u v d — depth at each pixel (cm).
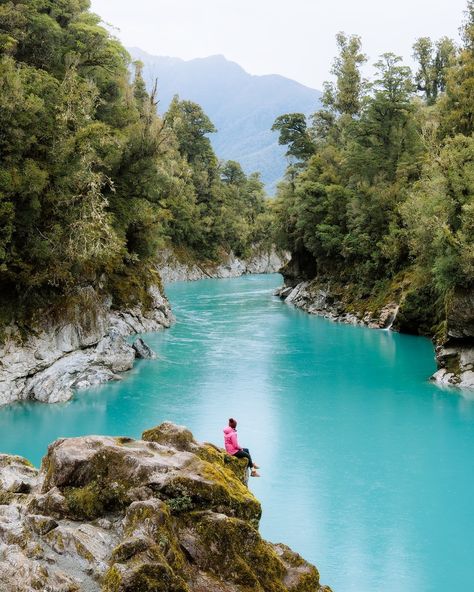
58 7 4241
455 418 2802
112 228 3769
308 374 3641
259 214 14538
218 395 3148
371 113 6241
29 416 2736
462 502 1928
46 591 789
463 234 3456
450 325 3519
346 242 6244
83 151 3125
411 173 5938
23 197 2819
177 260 11444
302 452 2361
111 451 1059
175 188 8662
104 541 913
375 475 2139
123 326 4759
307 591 953
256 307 7062
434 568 1539
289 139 9006
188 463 1066
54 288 3350
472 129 4878
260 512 1027
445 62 7988
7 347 3003
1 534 941
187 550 900
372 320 5531
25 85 3002
